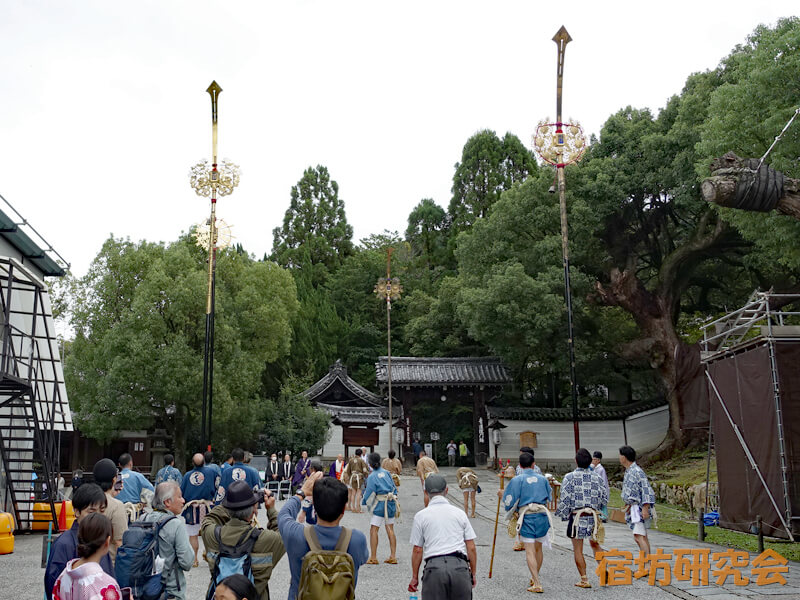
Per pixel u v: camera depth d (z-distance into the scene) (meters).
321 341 46.06
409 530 15.84
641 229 31.58
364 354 50.75
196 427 32.81
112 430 29.80
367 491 10.98
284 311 35.28
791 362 11.23
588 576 9.70
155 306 28.81
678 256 29.50
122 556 4.87
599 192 28.83
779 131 16.36
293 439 34.34
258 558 4.71
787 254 19.34
